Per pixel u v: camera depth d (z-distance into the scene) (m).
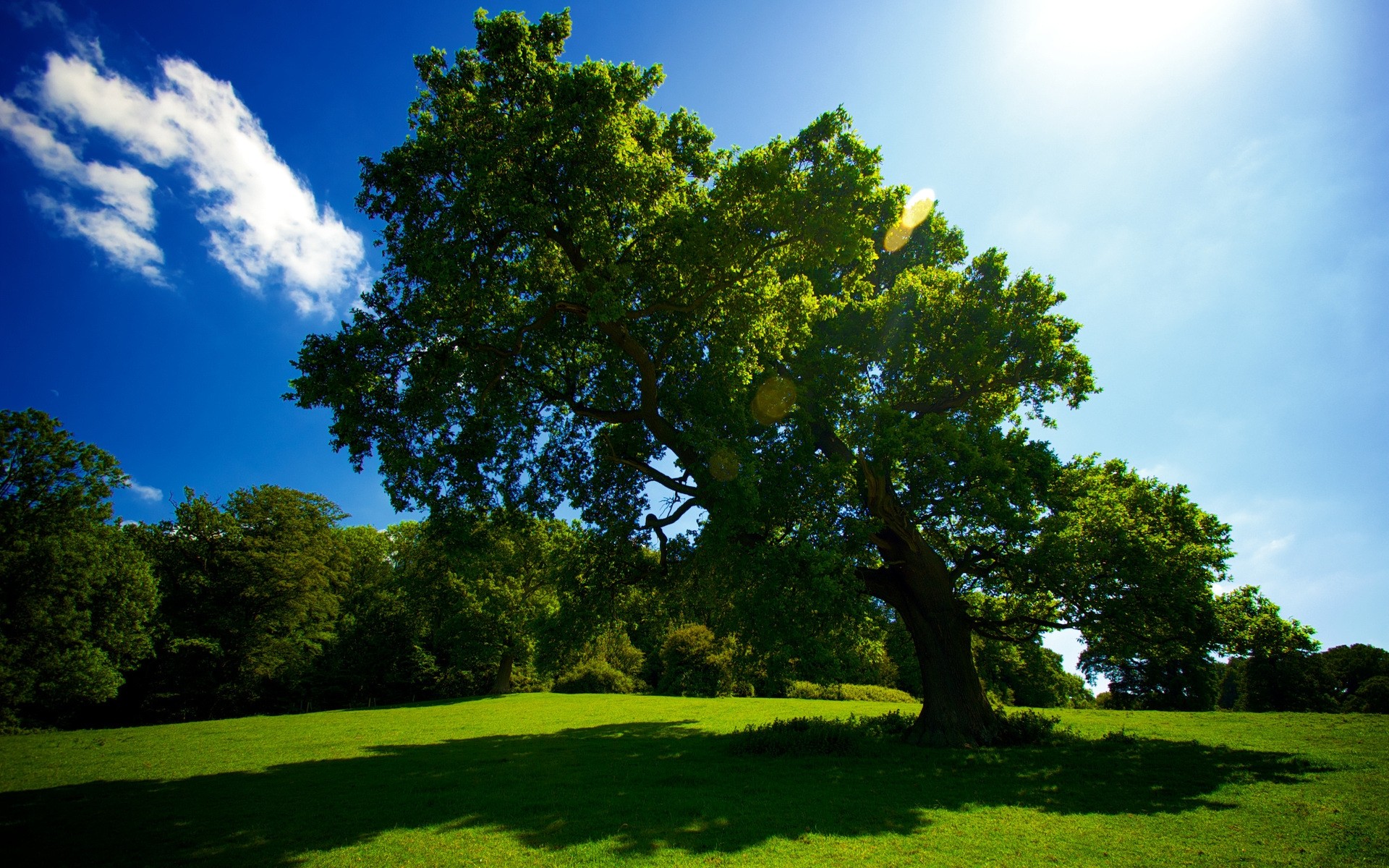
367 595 50.06
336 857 6.47
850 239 11.86
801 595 12.90
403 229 12.95
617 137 11.57
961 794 9.59
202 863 6.30
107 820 8.05
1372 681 38.56
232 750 15.10
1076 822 7.95
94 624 30.48
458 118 12.50
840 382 15.61
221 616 37.50
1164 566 13.94
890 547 15.56
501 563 36.91
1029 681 40.62
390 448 12.92
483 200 11.41
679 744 15.47
